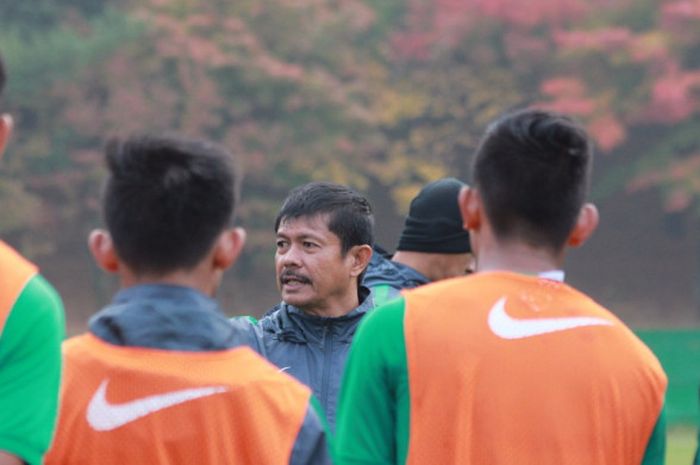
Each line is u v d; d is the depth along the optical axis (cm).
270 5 13338
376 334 993
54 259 14762
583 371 978
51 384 848
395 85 14350
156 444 895
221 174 914
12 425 822
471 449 962
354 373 1000
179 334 912
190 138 939
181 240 907
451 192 1705
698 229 15950
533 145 980
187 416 902
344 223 1605
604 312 1019
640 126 14875
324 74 13088
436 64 14262
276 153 13050
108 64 12469
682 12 12812
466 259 1711
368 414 988
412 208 1722
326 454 943
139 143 914
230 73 12812
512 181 983
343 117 13300
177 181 896
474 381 967
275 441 921
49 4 13225
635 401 991
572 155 981
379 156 15175
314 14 13688
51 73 12138
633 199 16162
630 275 16150
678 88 12825
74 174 12850
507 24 13850
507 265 1005
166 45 12456
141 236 904
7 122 881
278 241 1639
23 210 12525
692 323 15475
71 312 14612
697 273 15675
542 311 991
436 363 972
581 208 1002
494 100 14088
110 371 901
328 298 1606
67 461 895
